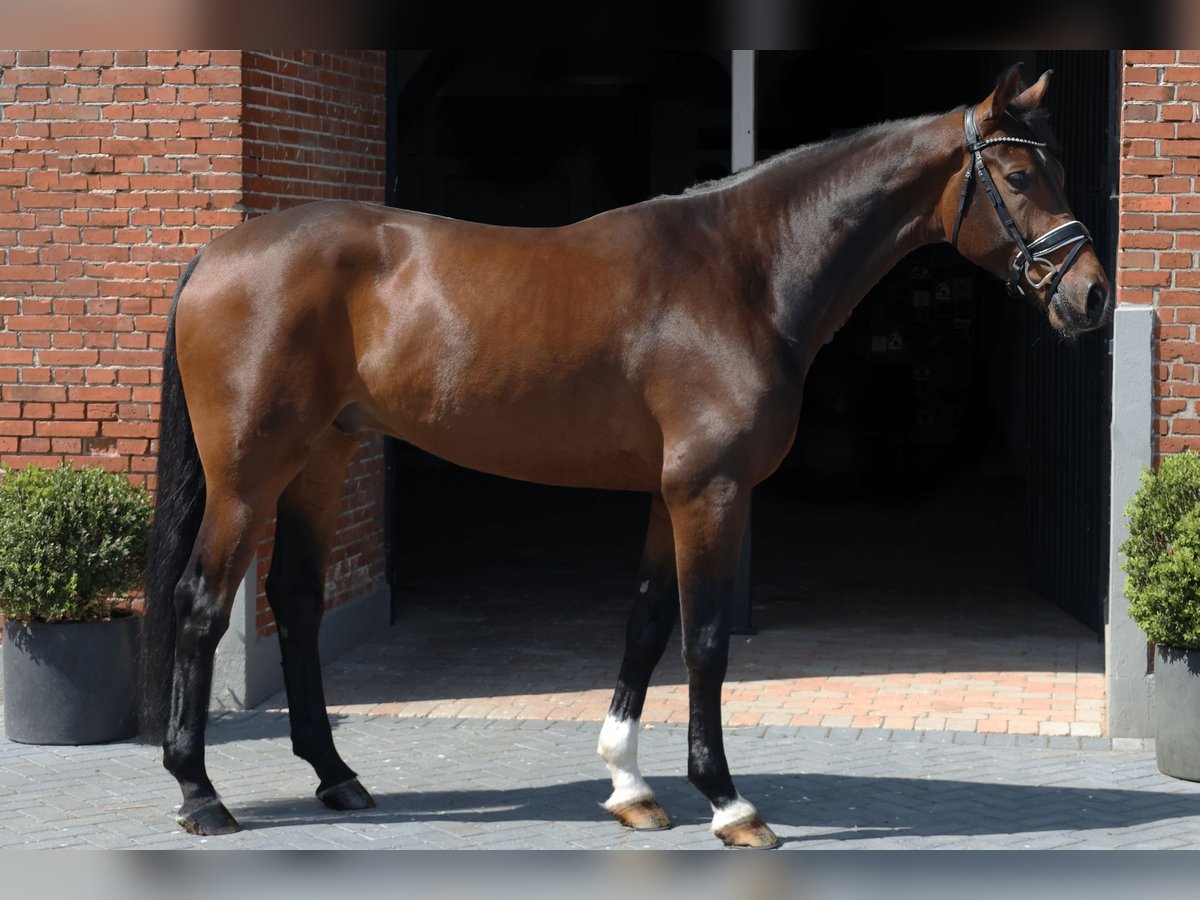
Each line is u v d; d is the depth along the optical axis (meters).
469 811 5.48
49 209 7.00
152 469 7.04
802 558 11.28
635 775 5.34
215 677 6.95
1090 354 8.66
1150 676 6.51
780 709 7.04
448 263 5.11
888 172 5.09
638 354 5.00
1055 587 9.45
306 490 5.51
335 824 5.30
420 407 5.12
